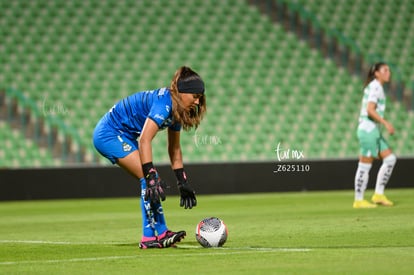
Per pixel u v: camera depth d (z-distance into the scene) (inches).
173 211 1668.3
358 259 764.0
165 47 2883.9
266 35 2989.7
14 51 2751.0
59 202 2138.3
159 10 2974.9
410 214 1384.1
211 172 2277.3
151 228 895.7
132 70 2795.3
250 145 2679.6
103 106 2672.2
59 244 993.5
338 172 2317.9
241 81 2844.5
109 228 1263.5
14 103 2576.3
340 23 3065.9
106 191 2250.2
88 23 2883.9
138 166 877.8
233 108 2763.3
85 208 1851.6
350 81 2920.8
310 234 1059.9
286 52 2955.2
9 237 1132.5
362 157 1585.9
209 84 2819.9
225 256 802.2
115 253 860.6
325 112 2810.0
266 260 766.5
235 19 3009.4
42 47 2783.0
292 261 756.0
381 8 3134.8
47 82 2691.9
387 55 3024.1
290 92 2847.0
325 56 2987.2
